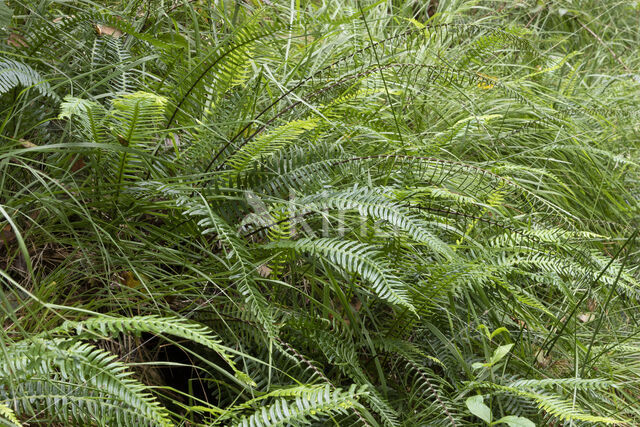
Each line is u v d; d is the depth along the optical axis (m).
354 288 2.04
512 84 3.55
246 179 2.02
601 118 3.67
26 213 1.96
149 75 2.35
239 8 2.85
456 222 2.37
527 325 2.35
